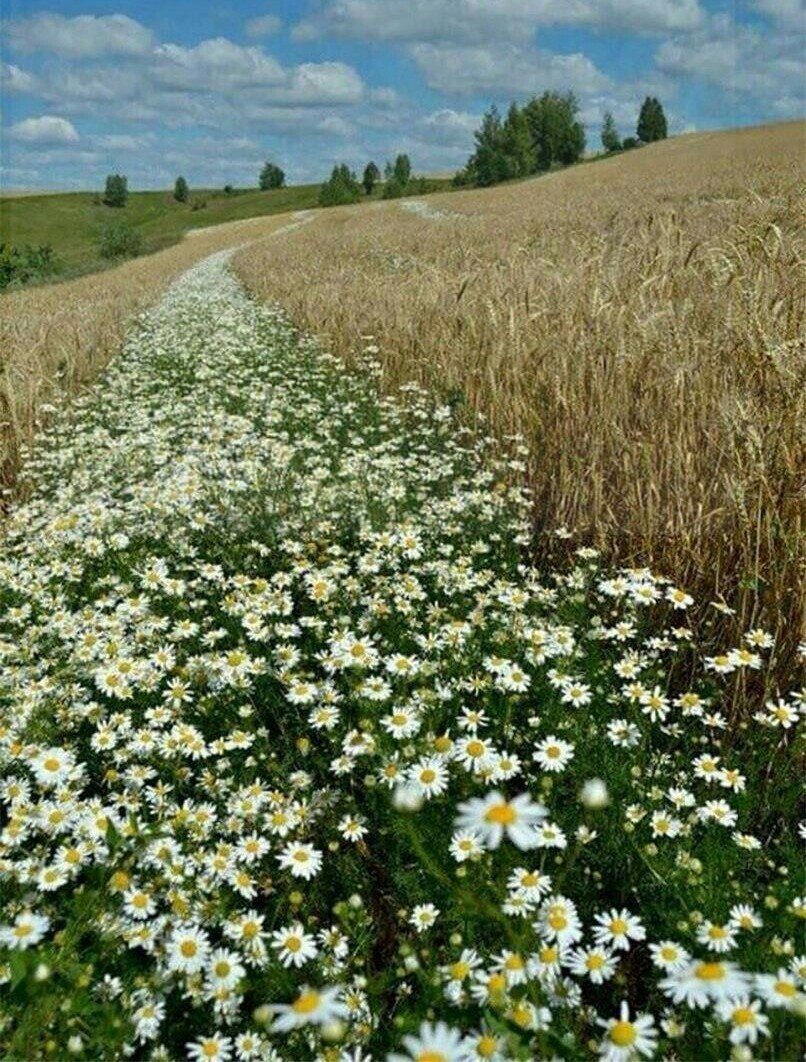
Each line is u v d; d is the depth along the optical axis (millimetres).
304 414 8914
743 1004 1993
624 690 3822
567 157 118062
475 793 3203
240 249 47562
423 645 4148
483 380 8438
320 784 3688
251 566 5543
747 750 3947
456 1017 2385
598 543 5773
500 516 6242
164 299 22891
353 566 5656
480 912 2492
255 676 4180
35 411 9383
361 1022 2475
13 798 3336
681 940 2771
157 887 2941
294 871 2898
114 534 5734
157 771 3600
